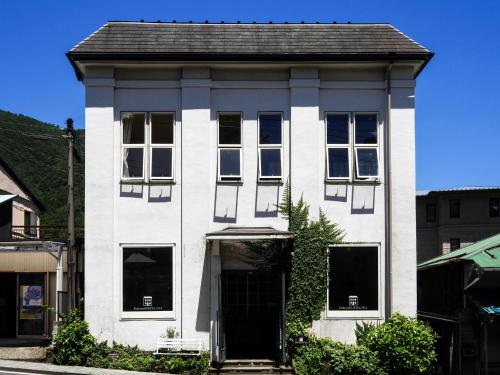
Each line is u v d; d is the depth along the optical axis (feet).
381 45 60.75
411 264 59.16
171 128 60.59
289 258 59.06
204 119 59.98
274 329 59.98
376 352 54.70
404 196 59.82
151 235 59.26
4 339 72.69
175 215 59.52
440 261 72.43
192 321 58.23
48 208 154.30
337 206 59.98
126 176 59.98
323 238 59.31
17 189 117.50
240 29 62.85
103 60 59.21
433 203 175.22
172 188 59.72
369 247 59.93
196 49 59.62
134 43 60.13
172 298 58.95
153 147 60.13
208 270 58.70
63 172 163.43
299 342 56.54
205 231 59.00
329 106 61.00
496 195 168.86
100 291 58.18
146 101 60.49
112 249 58.70
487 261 58.03
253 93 60.90
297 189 59.57
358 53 59.36
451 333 65.21
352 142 60.64
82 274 73.82
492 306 58.13
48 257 73.87
